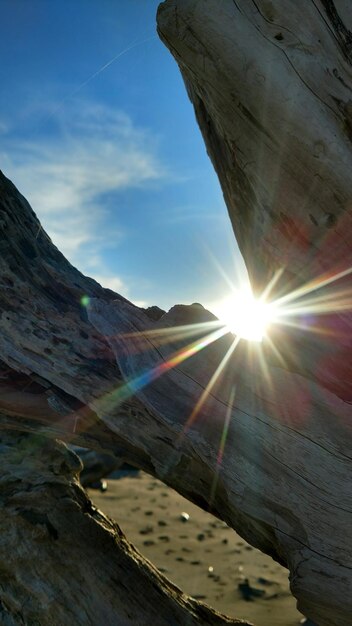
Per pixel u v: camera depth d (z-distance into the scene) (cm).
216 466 230
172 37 246
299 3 231
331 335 260
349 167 227
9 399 272
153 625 257
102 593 261
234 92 240
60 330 268
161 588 282
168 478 262
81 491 303
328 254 247
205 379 243
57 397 265
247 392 238
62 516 278
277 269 270
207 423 235
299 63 229
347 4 233
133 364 244
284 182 243
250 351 254
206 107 276
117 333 248
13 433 309
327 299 257
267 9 232
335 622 211
